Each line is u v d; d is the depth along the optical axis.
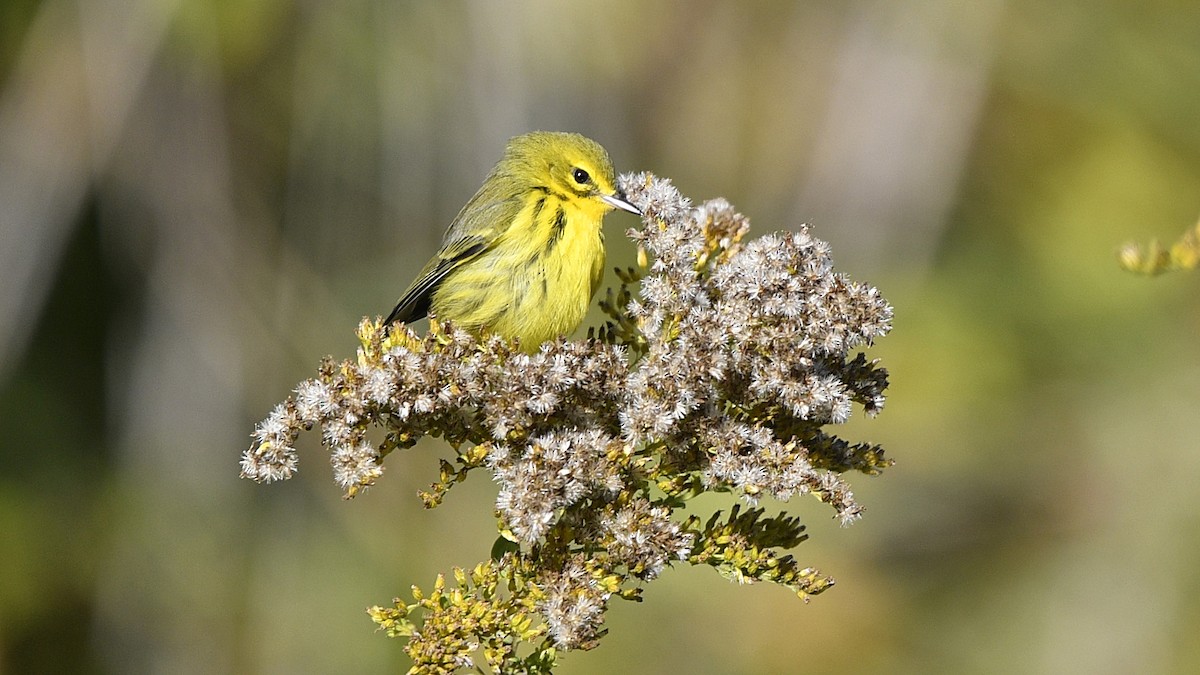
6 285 14.06
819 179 15.98
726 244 6.52
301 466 14.66
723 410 6.16
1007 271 15.14
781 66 16.14
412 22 14.53
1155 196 15.09
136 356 14.84
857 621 13.53
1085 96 15.51
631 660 13.20
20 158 14.14
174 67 14.48
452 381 5.90
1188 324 14.73
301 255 14.91
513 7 14.50
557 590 5.66
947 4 15.81
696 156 16.08
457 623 5.74
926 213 15.53
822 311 5.77
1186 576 14.12
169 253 14.76
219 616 14.18
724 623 13.39
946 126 15.68
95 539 14.34
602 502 5.84
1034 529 14.37
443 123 14.59
